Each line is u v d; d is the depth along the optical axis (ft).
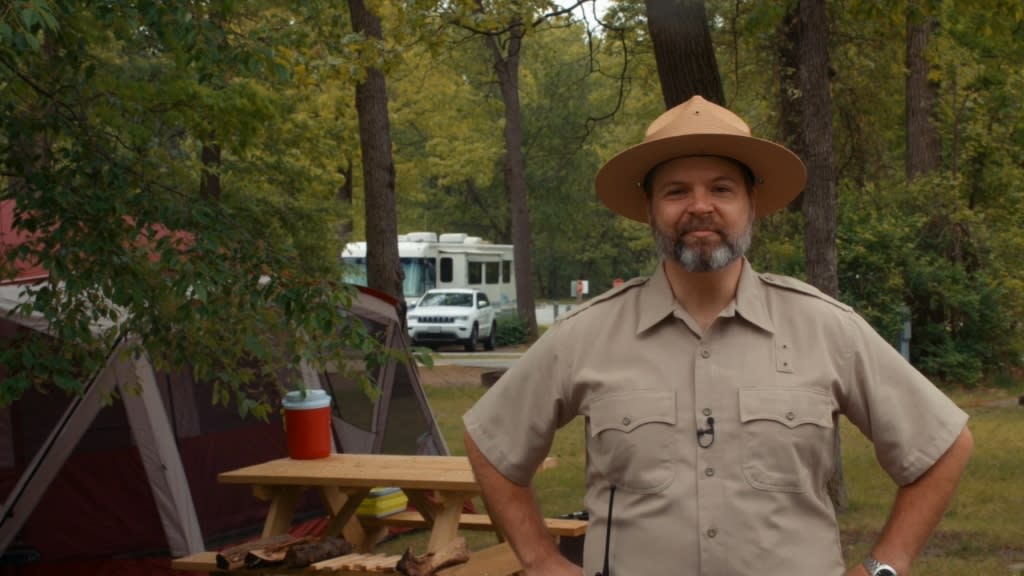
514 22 34.88
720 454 8.39
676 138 8.72
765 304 8.77
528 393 9.18
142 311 19.19
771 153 8.80
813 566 8.31
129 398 22.35
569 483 36.45
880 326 65.36
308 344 19.97
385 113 45.75
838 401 8.64
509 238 177.78
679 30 28.19
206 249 18.61
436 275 114.52
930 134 73.36
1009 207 74.69
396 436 29.55
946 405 8.61
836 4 46.91
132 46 22.34
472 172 112.47
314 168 50.60
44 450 21.86
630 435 8.56
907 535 8.54
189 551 22.18
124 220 19.07
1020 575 24.57
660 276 8.93
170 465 22.43
